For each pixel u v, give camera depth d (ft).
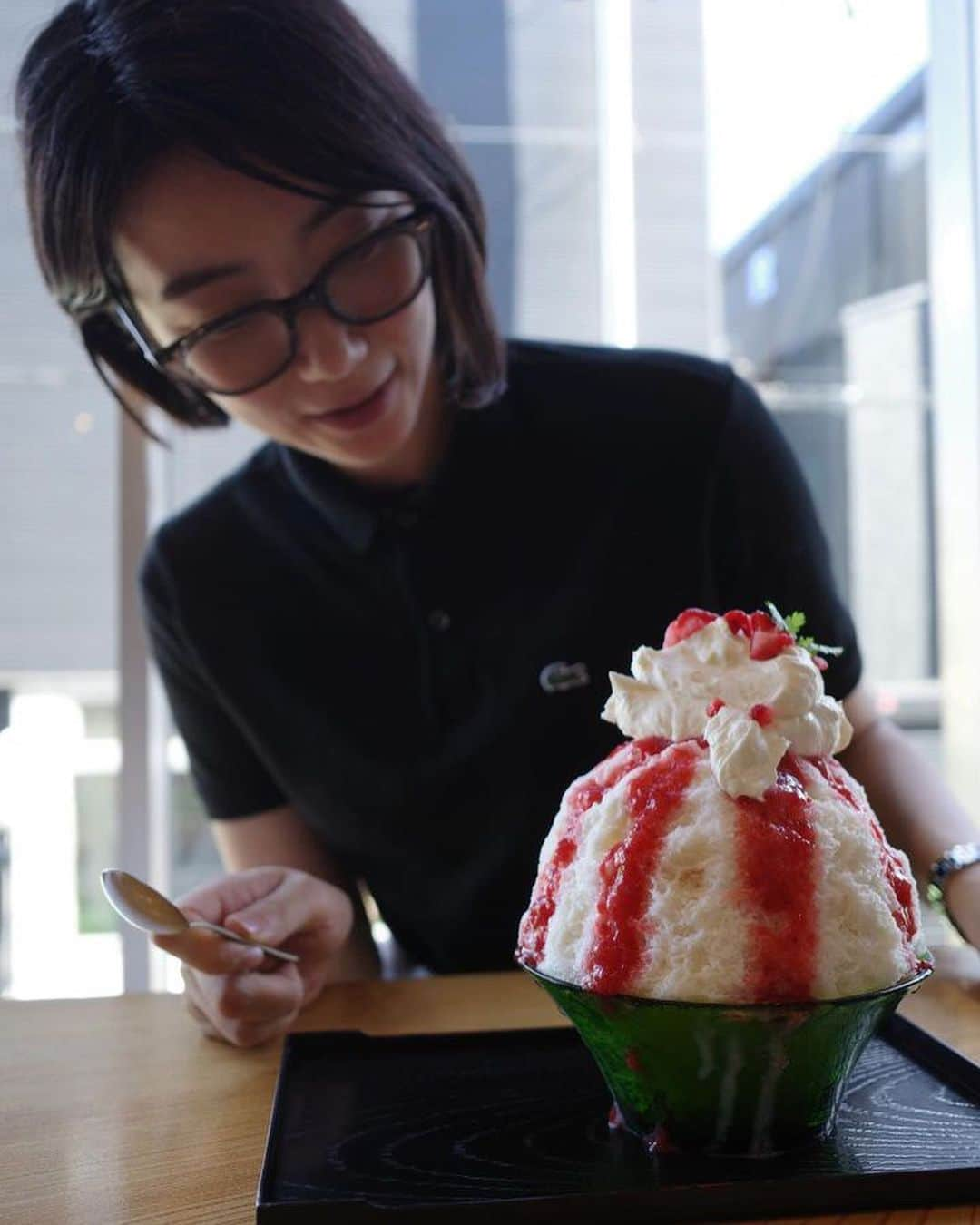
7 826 7.86
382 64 3.63
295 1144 2.45
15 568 7.70
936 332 7.63
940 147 7.44
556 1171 2.27
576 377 4.49
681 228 8.07
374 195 3.41
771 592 4.26
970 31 7.14
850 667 4.11
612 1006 2.20
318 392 3.52
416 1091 2.75
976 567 7.43
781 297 8.18
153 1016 3.57
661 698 2.52
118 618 7.43
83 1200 2.32
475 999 3.58
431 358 3.96
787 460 4.41
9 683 7.77
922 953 2.47
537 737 4.20
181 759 7.77
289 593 4.44
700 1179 2.20
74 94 3.22
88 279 3.61
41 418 7.66
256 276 3.32
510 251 8.00
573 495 4.31
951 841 3.53
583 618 4.24
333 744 4.39
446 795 4.29
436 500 4.23
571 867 2.48
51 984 7.90
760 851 2.25
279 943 3.31
